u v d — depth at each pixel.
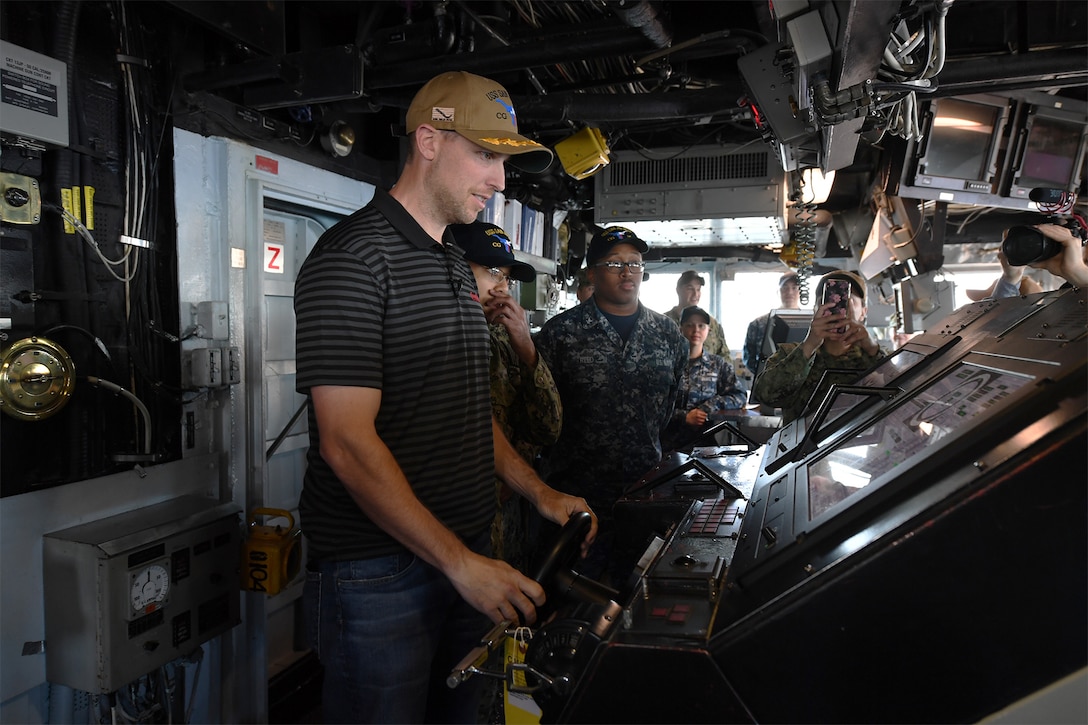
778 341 4.60
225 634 2.31
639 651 0.78
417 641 1.39
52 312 1.71
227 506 2.07
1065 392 0.69
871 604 0.71
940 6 1.11
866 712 0.72
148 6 1.98
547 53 2.06
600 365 2.45
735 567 0.92
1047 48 2.22
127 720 1.85
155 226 1.99
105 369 1.84
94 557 1.65
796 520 0.91
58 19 1.69
